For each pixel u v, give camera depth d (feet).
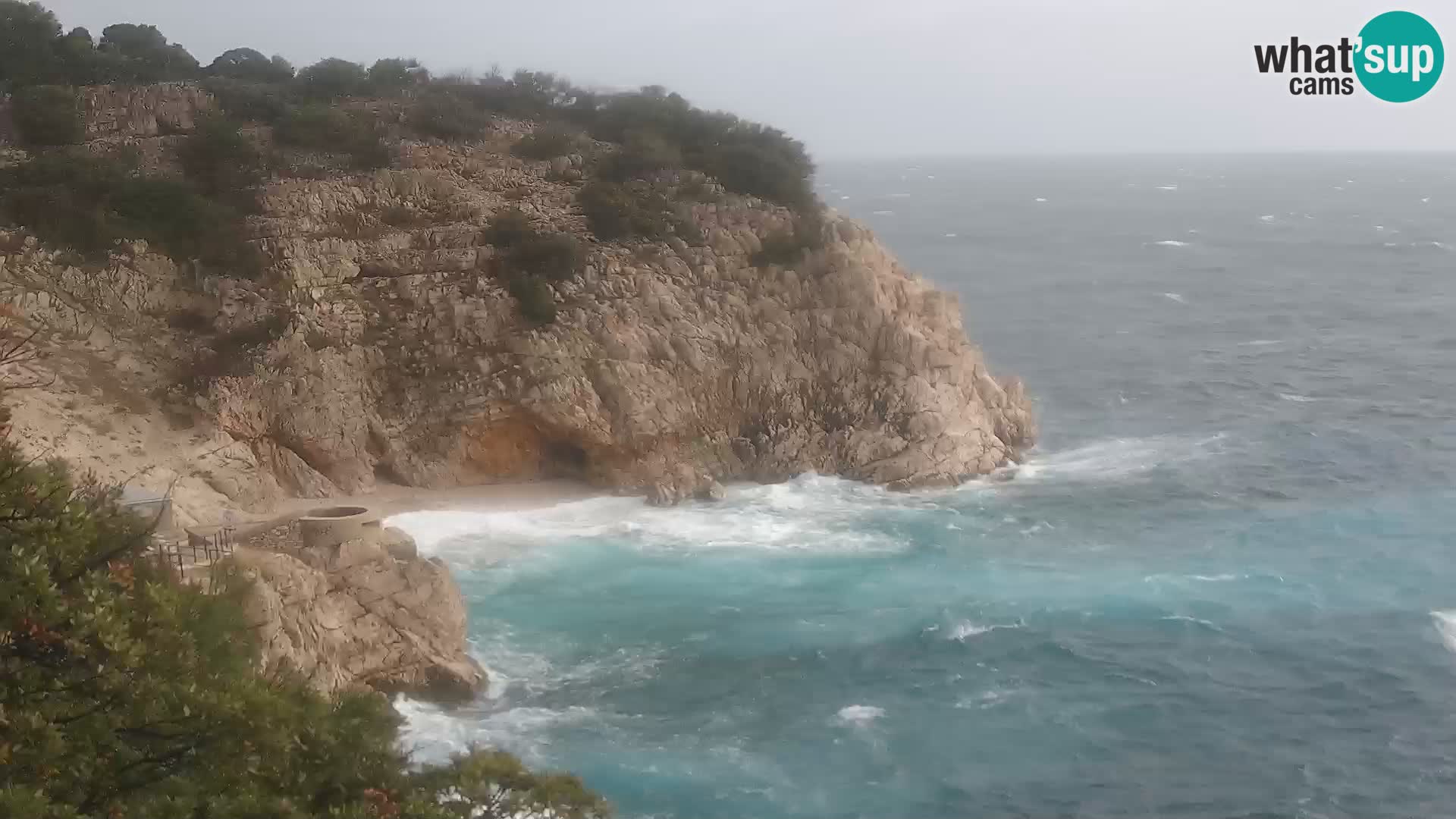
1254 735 136.98
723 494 214.90
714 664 150.00
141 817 63.72
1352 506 218.38
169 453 189.37
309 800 73.36
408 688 135.44
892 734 134.41
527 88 301.43
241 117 254.27
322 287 217.36
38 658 69.56
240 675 78.74
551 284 223.71
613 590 173.06
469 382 214.48
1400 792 126.31
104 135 242.78
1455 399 307.17
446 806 78.79
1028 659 153.58
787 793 122.21
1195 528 205.36
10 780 61.72
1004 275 599.98
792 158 280.10
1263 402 306.14
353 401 211.41
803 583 176.96
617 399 215.72
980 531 201.57
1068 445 261.85
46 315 196.44
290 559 127.13
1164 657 154.51
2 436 88.79
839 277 235.81
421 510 201.87
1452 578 182.29
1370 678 150.00
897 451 225.35
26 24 263.49
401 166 244.42
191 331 209.67
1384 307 468.34
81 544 75.41
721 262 237.45
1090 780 127.03
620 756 127.65
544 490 216.74
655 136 271.69
